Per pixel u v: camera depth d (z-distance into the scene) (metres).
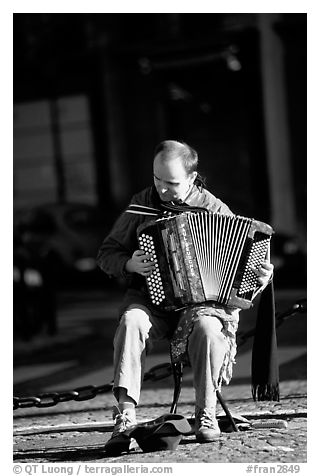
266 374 5.68
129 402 5.24
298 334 10.37
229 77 23.50
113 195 24.56
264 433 5.61
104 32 24.28
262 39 22.47
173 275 5.34
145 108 24.36
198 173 5.68
